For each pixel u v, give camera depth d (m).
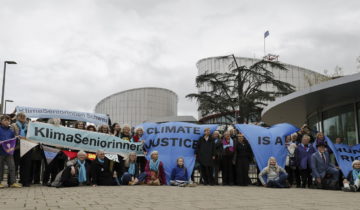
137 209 5.92
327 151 11.30
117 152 12.07
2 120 9.99
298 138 12.52
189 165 12.28
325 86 13.21
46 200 7.09
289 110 17.77
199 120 52.81
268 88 46.00
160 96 92.31
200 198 7.71
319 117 17.62
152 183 11.65
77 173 10.88
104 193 8.60
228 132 12.30
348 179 10.38
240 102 29.59
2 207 6.07
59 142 11.43
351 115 15.25
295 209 6.05
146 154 12.74
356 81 12.09
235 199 7.57
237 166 12.02
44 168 11.66
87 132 11.89
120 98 89.69
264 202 7.05
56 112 16.14
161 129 13.05
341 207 6.37
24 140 10.36
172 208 6.07
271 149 12.36
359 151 11.66
